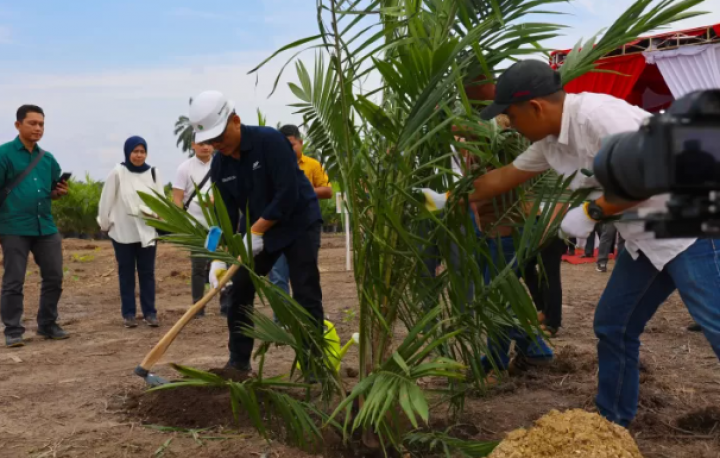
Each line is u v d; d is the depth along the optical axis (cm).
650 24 219
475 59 238
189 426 314
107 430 308
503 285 238
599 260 1022
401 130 232
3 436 305
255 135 354
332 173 292
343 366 435
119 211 626
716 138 80
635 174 86
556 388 381
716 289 246
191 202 604
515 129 257
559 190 238
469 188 241
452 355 281
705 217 81
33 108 564
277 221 369
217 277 351
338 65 223
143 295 643
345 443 268
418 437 263
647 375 389
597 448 211
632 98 1137
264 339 270
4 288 558
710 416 314
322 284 927
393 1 250
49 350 535
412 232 259
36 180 567
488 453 244
